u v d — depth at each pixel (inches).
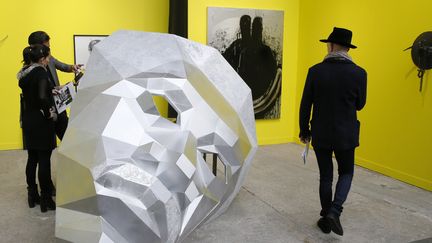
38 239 105.3
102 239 81.0
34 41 121.4
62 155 88.8
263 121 217.6
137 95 95.0
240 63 203.3
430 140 146.3
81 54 189.8
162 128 93.4
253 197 138.0
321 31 200.1
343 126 105.4
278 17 209.5
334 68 105.6
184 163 92.6
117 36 110.3
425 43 142.7
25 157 177.3
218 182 105.7
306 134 114.8
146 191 85.4
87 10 187.9
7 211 121.6
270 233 111.8
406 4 153.6
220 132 106.3
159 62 103.9
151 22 198.4
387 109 164.7
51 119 117.3
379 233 112.7
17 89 187.8
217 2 196.4
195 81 106.6
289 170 169.8
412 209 129.9
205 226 115.0
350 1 181.0
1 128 188.5
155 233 85.3
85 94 97.8
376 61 169.3
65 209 85.3
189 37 193.9
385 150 166.7
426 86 146.6
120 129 88.5
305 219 121.2
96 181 82.9
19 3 180.7
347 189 108.1
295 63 220.5
